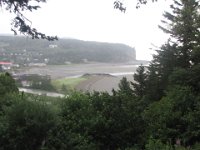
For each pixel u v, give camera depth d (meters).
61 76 93.81
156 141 13.14
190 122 16.25
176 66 28.70
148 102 27.80
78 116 16.06
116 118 16.12
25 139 12.22
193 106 17.77
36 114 12.55
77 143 13.73
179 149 12.08
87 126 15.55
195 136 15.93
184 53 29.03
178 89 19.42
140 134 16.42
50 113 12.90
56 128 13.12
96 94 17.61
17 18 13.30
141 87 32.59
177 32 29.42
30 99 14.00
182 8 30.08
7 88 21.66
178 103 17.77
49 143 12.74
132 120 16.34
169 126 16.66
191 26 28.64
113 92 17.67
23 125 12.30
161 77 30.47
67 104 16.72
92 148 14.25
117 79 80.06
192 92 20.12
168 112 16.92
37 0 13.49
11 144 12.11
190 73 23.84
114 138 15.84
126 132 16.03
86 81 79.19
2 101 15.08
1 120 12.48
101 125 15.64
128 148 15.22
